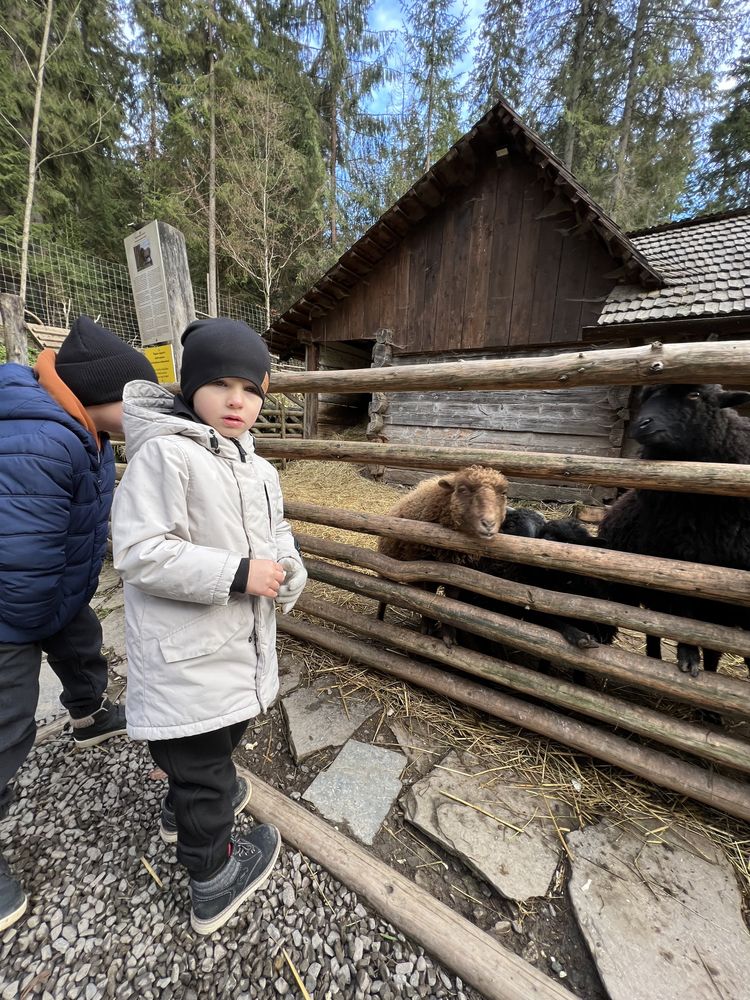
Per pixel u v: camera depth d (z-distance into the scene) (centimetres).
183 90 1488
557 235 629
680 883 143
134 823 166
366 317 830
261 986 119
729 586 152
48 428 133
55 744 206
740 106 1595
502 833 159
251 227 1483
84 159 1454
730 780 162
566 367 179
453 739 204
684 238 724
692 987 116
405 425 826
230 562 113
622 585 210
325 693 236
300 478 812
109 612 328
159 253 518
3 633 134
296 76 1731
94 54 1514
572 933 131
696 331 494
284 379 268
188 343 126
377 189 1964
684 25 1462
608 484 179
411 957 125
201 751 124
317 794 175
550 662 241
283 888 142
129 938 129
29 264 1135
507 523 237
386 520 238
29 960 124
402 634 241
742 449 185
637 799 173
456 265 721
